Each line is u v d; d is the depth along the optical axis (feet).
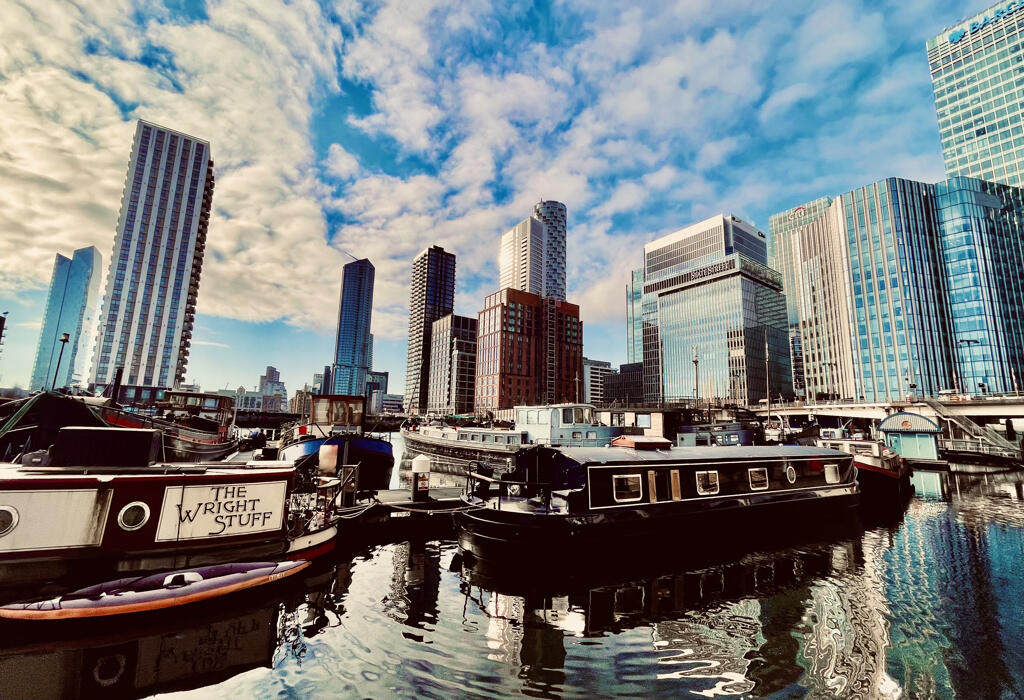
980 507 92.27
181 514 41.81
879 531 71.31
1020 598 43.78
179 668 29.91
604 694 28.04
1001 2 408.26
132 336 398.21
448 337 581.12
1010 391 295.28
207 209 460.55
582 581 48.01
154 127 430.20
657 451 65.72
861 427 283.18
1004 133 401.29
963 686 29.09
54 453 40.98
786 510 71.31
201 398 160.04
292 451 89.10
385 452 96.63
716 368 441.68
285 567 44.34
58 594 35.88
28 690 26.99
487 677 29.78
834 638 35.73
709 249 489.26
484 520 52.95
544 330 495.00
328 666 30.81
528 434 121.08
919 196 340.18
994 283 316.19
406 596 43.57
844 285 356.79
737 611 40.86
